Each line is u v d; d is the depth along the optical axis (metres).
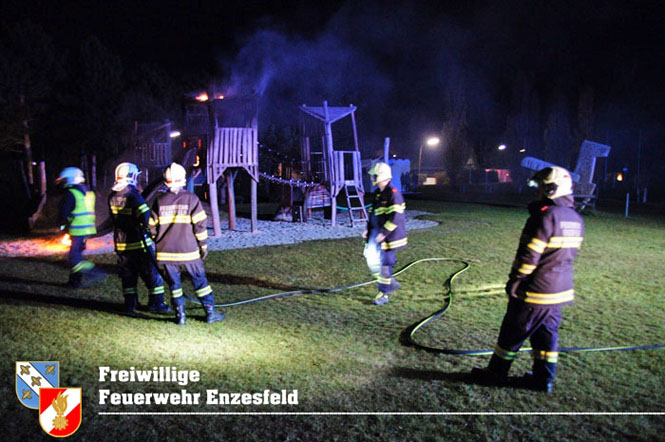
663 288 7.99
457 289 7.90
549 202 4.06
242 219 18.20
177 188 5.71
